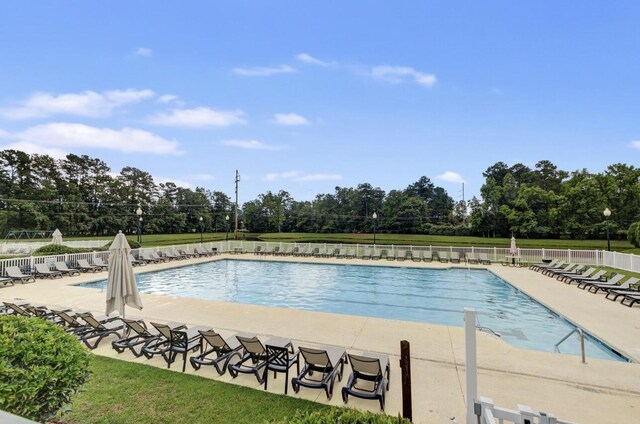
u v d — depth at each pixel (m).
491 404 3.03
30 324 3.25
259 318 8.98
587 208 32.53
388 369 5.46
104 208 50.59
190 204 60.53
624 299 11.12
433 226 46.19
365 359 4.63
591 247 27.50
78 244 30.16
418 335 7.71
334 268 20.61
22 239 39.12
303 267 21.19
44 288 12.44
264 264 22.36
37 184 46.19
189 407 4.49
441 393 5.05
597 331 8.14
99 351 6.56
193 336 6.32
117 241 7.43
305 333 7.78
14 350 2.83
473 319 3.91
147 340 6.46
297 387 5.00
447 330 8.09
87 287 13.34
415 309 12.19
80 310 9.46
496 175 52.94
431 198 60.06
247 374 5.62
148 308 9.95
